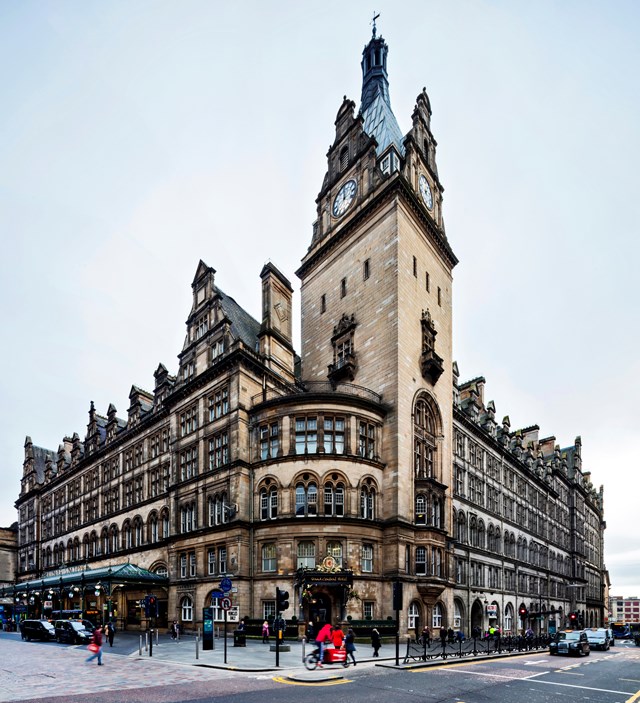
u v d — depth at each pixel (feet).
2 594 220.43
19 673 72.79
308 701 53.78
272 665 80.02
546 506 262.67
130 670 75.92
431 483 141.08
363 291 158.61
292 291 178.60
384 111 183.32
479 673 78.48
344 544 123.75
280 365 161.58
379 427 139.44
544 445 303.68
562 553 275.59
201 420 155.63
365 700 54.90
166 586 153.58
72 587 163.53
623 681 73.72
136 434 195.93
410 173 164.86
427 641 100.99
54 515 255.50
